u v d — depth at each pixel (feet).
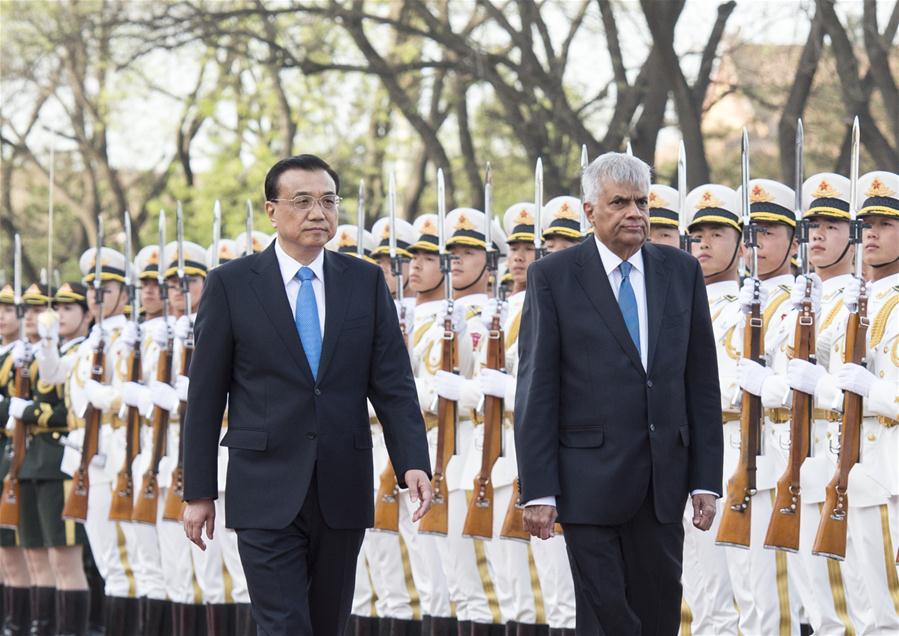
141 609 49.14
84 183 127.95
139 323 51.96
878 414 32.32
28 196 143.84
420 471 29.50
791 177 78.07
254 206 107.86
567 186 90.33
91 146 117.08
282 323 29.30
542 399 28.35
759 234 36.83
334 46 98.94
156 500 47.03
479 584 40.83
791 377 32.96
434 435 42.50
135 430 47.75
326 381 29.30
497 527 39.60
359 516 29.40
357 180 110.32
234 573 45.62
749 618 35.58
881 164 76.38
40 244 131.03
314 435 29.04
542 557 38.50
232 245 51.11
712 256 37.42
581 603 28.66
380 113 107.04
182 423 45.37
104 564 50.29
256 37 92.07
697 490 28.45
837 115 87.71
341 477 29.17
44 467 51.37
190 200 115.03
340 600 29.55
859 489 32.81
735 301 37.11
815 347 33.17
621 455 27.94
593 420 28.17
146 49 95.40
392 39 103.91
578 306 28.45
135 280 51.70
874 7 76.02
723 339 36.78
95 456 49.01
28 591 53.78
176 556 47.06
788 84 89.61
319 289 29.86
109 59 102.83
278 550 28.78
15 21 113.09
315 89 107.14
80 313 55.06
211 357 29.58
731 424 36.42
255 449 29.09
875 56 76.02
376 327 30.14
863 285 32.27
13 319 56.29
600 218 28.45
